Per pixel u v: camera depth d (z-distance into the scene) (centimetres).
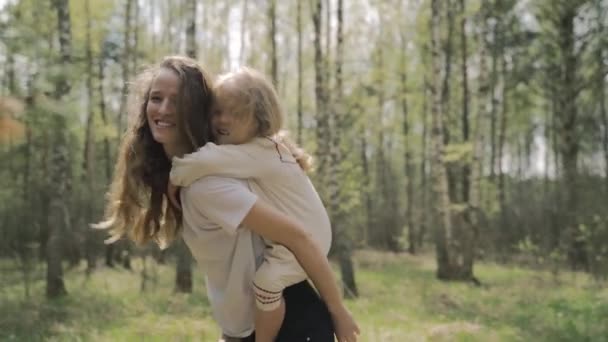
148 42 2495
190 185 198
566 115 1864
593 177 1869
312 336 203
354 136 2564
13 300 1039
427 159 2941
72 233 1648
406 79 2323
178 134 208
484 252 2261
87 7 1762
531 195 2742
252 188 199
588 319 876
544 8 1797
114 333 765
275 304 202
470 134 2603
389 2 2306
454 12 1834
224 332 220
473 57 2258
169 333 745
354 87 2119
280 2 2123
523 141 3878
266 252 204
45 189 1556
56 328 800
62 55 1089
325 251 214
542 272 1589
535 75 1956
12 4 1004
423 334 780
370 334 746
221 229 200
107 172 1953
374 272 1780
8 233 1538
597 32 1725
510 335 788
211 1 2422
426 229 3077
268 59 2286
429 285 1420
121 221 230
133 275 1532
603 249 1362
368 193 2939
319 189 1623
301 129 2073
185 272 1235
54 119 898
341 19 1384
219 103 203
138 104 219
